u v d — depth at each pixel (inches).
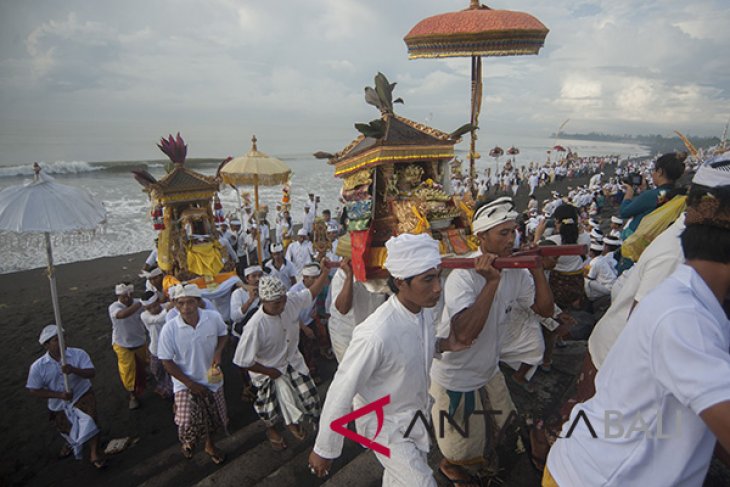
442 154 143.6
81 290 438.9
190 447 160.2
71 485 166.4
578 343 189.9
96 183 1206.9
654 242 96.7
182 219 285.0
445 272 135.0
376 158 133.6
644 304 59.2
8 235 650.2
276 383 154.1
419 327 91.0
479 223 103.9
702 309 54.1
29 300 410.6
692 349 50.9
